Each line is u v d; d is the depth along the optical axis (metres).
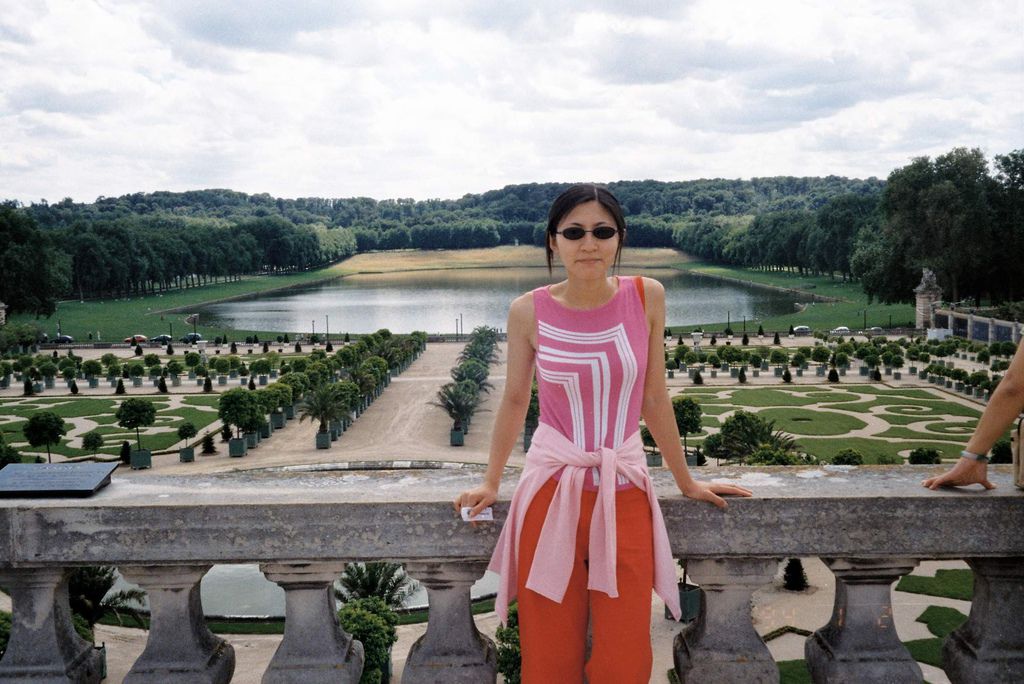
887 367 82.75
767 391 75.06
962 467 5.00
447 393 57.12
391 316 170.12
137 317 161.25
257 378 86.50
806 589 26.66
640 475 4.64
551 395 4.71
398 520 4.94
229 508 4.94
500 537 4.81
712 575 5.06
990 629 5.04
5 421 64.56
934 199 106.81
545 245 4.93
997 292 120.06
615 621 4.47
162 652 5.11
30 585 5.07
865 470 5.53
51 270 133.62
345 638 5.21
